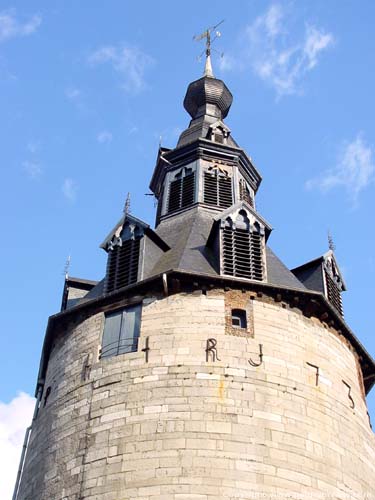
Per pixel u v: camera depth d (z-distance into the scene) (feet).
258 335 74.95
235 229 85.76
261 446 66.28
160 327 74.95
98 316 80.64
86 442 69.15
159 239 89.20
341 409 75.36
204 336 73.51
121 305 79.82
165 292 77.51
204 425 66.74
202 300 76.74
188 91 130.00
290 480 65.26
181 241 90.84
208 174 108.78
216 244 85.66
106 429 68.80
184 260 83.10
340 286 92.32
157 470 64.08
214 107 127.75
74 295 93.45
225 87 130.00
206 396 68.90
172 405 68.39
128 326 77.36
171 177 111.24
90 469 66.74
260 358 72.95
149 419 67.77
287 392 71.51
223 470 63.93
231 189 108.06
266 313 77.51
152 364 71.97
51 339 86.63
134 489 63.31
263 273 82.74
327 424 72.08
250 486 63.41
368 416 82.74
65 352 81.10
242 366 71.67
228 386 69.87
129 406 69.41
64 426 72.74
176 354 72.23
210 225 97.71
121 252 86.84
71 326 83.56
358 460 73.36
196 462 64.23
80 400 73.36
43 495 69.15
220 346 72.79
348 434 73.97
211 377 70.33
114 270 85.15
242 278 80.33
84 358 77.36
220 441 65.77
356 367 84.58
